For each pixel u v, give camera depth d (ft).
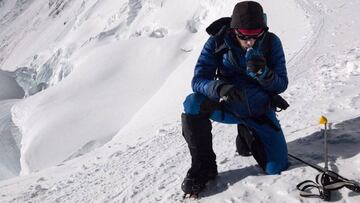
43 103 154.71
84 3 353.92
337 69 20.39
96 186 16.58
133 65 157.38
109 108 136.67
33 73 276.21
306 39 38.32
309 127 12.37
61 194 18.06
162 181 12.42
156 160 16.67
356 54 23.27
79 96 148.97
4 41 517.96
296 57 31.35
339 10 51.52
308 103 15.72
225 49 9.41
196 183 9.39
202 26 152.15
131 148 23.18
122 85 148.15
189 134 9.36
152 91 140.15
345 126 11.39
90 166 22.36
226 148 13.37
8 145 165.48
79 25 265.13
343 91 15.81
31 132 137.49
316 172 8.92
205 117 9.37
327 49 30.58
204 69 9.48
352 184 7.86
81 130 127.54
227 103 9.66
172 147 18.40
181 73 91.61
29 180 24.80
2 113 222.48
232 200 8.91
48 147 123.75
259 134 9.50
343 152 9.66
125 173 16.56
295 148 10.73
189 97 9.32
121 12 211.61
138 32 182.60
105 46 176.04
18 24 535.60
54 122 134.92
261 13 8.69
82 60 191.52
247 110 9.55
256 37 8.79
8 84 287.69
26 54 432.25
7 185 25.29
